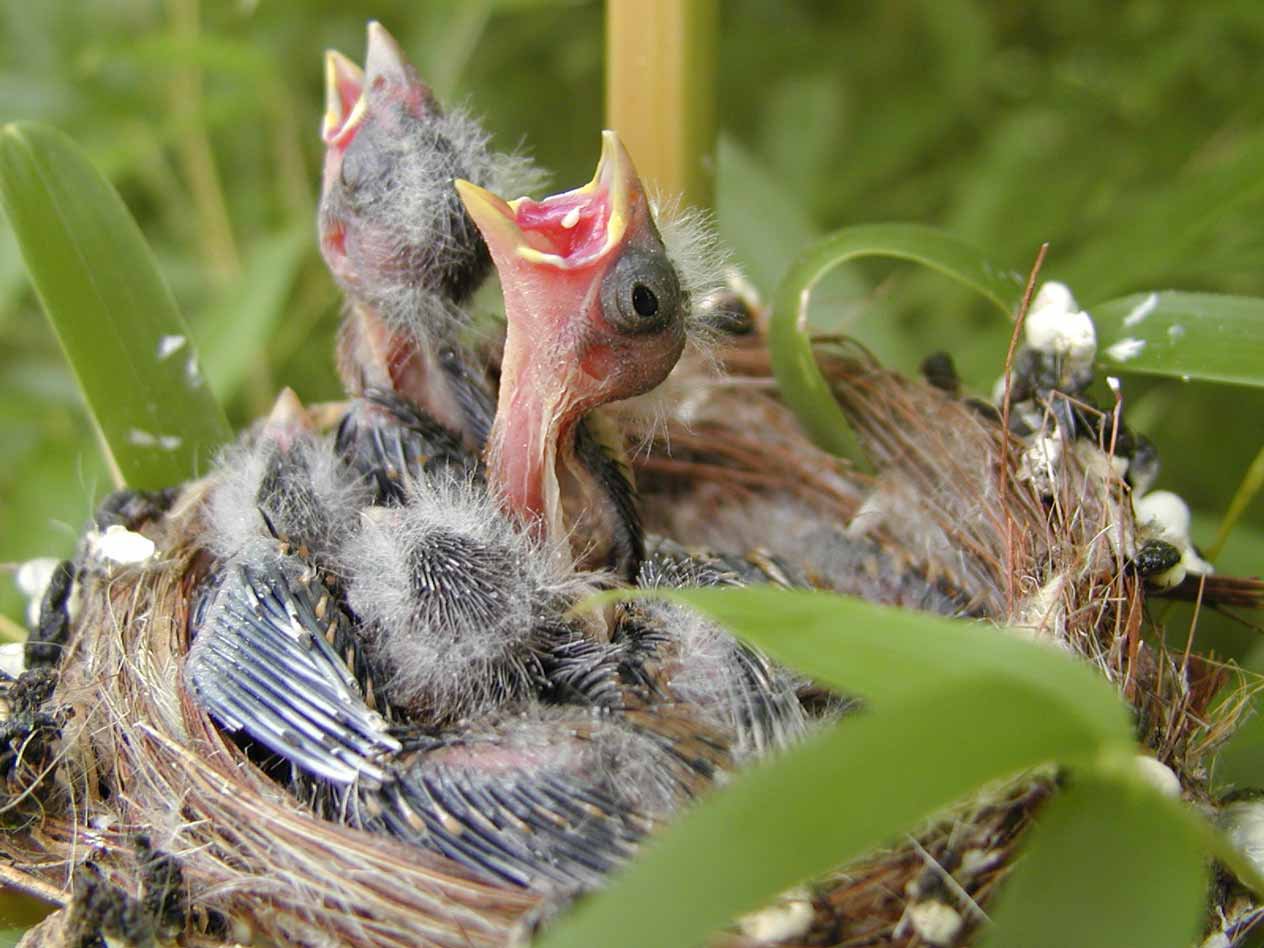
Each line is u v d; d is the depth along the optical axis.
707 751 0.14
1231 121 0.22
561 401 0.16
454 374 0.17
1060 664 0.11
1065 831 0.12
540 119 0.27
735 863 0.11
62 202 0.17
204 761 0.15
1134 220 0.19
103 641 0.16
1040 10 0.25
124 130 0.24
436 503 0.16
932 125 0.25
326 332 0.24
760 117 0.28
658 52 0.18
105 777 0.15
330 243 0.17
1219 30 0.22
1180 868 0.12
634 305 0.15
